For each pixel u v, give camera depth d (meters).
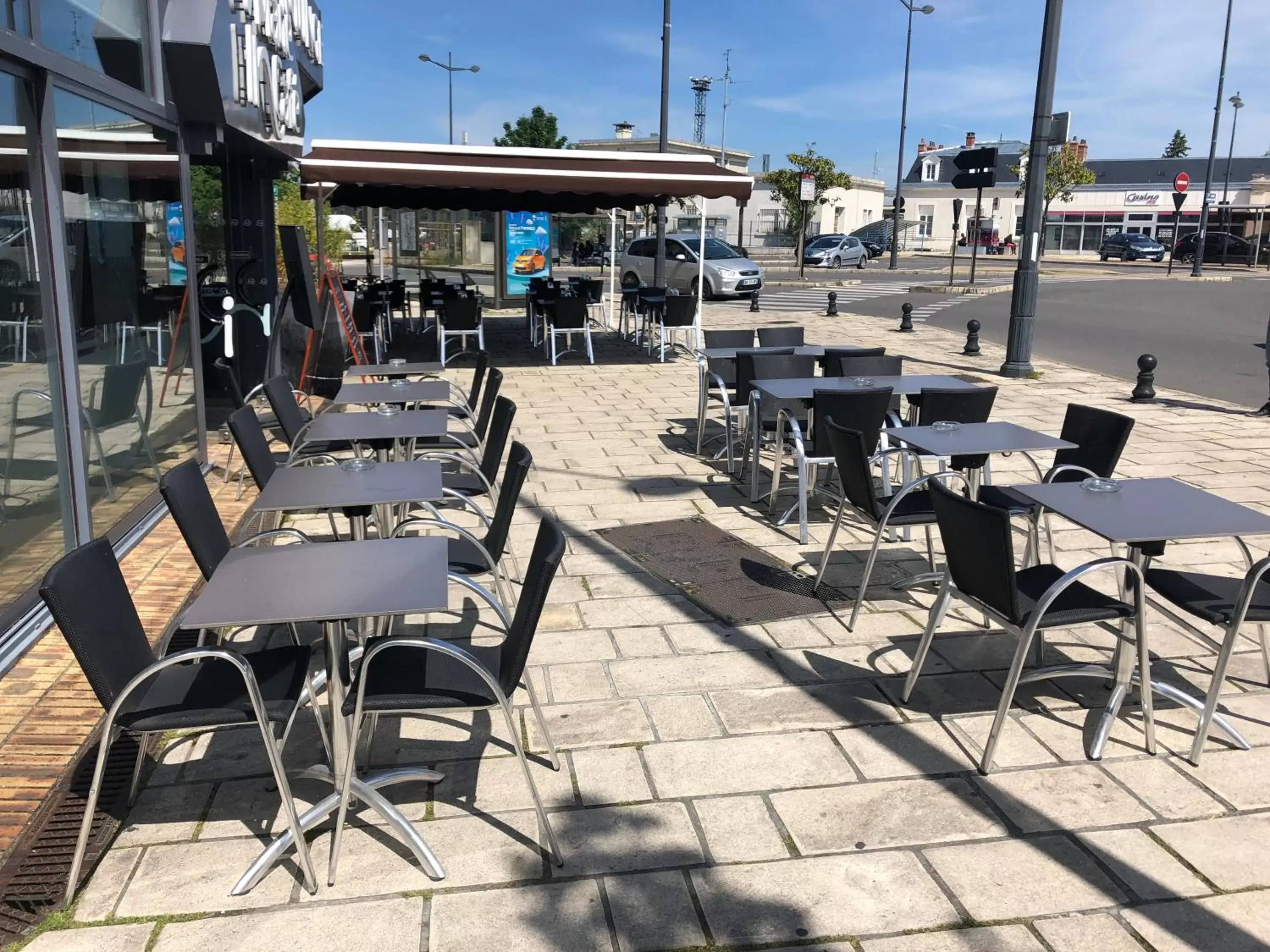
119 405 5.55
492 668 3.03
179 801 3.09
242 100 6.91
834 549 5.52
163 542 5.38
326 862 2.80
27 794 3.05
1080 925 2.54
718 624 4.48
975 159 14.24
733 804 3.08
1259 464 7.46
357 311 12.44
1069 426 5.04
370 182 10.72
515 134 38.41
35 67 4.37
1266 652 3.85
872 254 46.62
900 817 3.01
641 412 9.55
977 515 3.26
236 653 2.64
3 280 4.22
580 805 3.07
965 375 11.80
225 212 9.07
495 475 5.05
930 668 4.04
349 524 4.82
